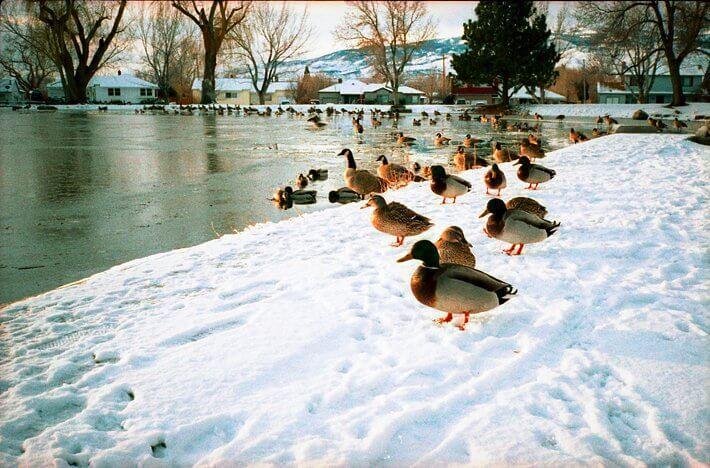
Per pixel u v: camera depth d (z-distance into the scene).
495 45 53.16
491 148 26.55
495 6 51.72
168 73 89.19
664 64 84.12
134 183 16.05
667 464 3.08
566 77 97.56
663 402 3.61
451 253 5.74
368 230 8.80
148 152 24.16
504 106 56.12
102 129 37.97
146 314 5.43
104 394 3.89
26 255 8.77
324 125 42.69
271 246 7.97
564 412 3.54
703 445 3.19
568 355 4.29
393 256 7.16
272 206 12.91
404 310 5.33
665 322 4.73
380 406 3.66
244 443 3.33
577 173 13.86
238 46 81.06
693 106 47.09
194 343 4.65
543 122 46.62
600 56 68.44
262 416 3.57
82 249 9.11
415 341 4.63
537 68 52.66
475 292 4.45
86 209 12.33
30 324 5.25
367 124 47.22
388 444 3.30
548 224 6.59
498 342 4.55
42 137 31.11
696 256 6.60
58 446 3.37
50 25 68.50
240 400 3.80
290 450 3.27
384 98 105.31
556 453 3.15
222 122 48.66
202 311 5.45
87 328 5.12
